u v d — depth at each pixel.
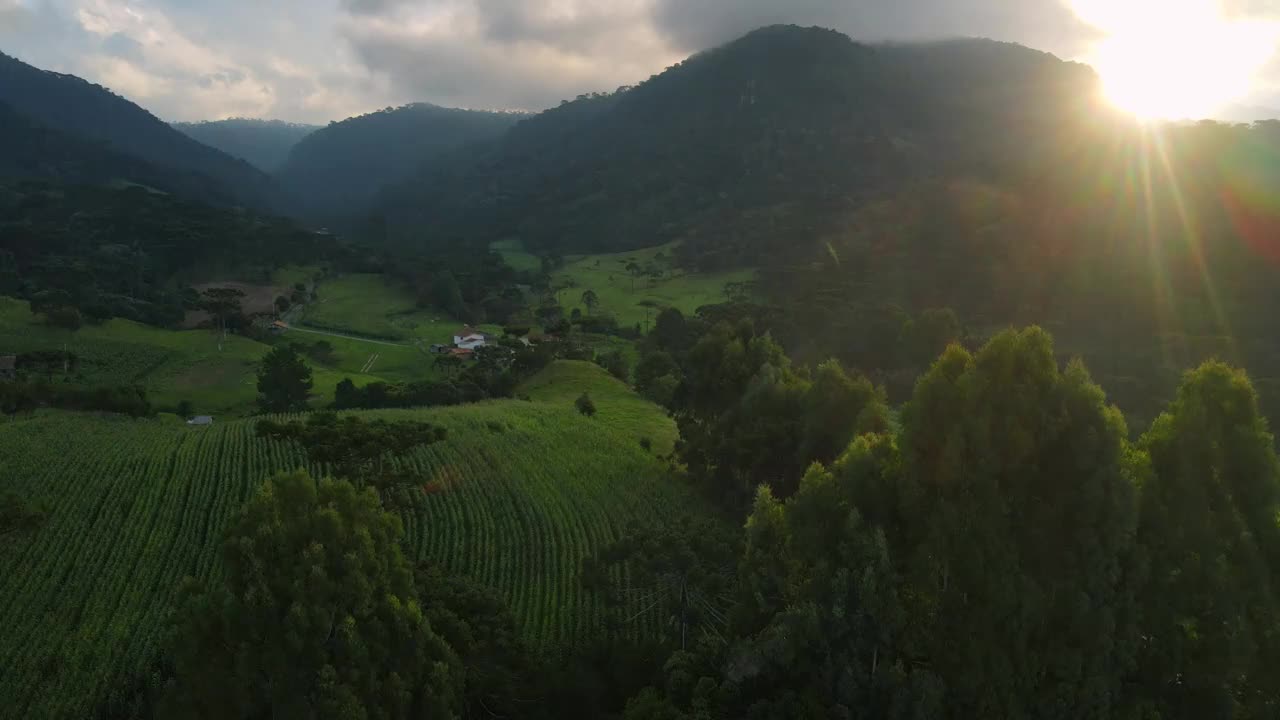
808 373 57.81
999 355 21.61
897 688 19.94
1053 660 20.36
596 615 34.75
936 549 21.12
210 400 97.31
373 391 86.75
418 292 167.00
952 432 21.23
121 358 108.31
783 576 24.20
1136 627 21.00
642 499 49.53
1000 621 20.39
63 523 43.38
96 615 34.41
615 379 96.81
